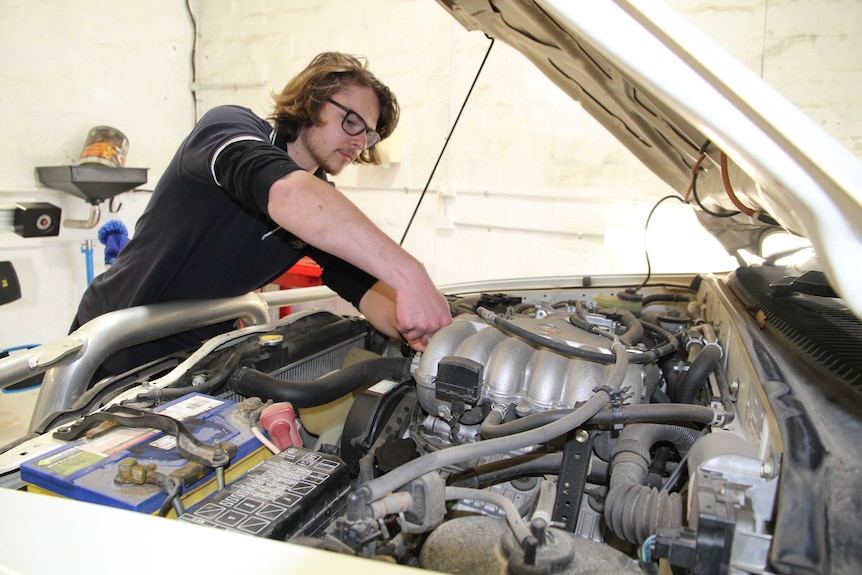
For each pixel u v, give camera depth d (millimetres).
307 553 447
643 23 386
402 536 573
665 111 783
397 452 760
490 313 860
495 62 2502
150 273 1257
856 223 363
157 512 566
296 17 2906
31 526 490
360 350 1134
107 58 2721
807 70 1966
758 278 1050
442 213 2754
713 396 716
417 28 2637
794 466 436
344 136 1354
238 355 954
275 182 896
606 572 486
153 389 828
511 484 798
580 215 2449
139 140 2938
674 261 2271
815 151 353
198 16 3158
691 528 460
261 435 720
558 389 739
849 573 373
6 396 2391
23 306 2482
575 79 915
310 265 2615
